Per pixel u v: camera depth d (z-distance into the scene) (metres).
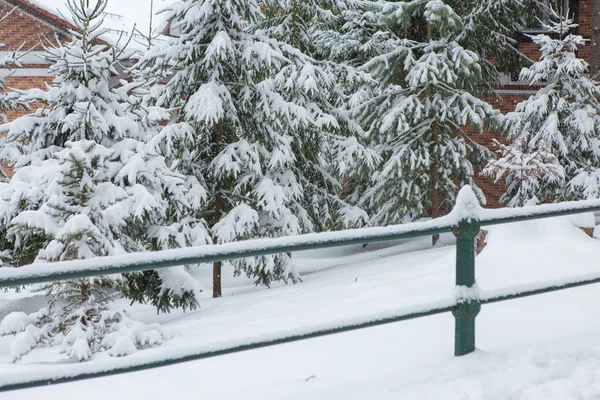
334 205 17.22
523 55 21.86
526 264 7.10
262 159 14.93
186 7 13.88
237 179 14.49
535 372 3.33
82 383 4.21
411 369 3.45
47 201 8.27
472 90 18.64
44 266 2.54
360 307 6.29
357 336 4.65
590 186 15.73
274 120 14.03
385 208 19.06
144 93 11.00
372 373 3.58
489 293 3.62
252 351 4.58
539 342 3.90
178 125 13.16
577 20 22.73
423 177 18.84
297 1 16.55
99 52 10.17
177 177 10.74
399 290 6.88
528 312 4.79
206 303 12.44
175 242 10.37
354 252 21.16
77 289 7.07
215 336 6.27
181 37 13.88
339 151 16.55
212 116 12.57
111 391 3.98
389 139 18.86
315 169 16.92
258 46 13.67
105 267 2.64
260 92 13.98
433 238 19.38
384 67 17.89
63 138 10.49
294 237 2.99
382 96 18.33
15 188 8.87
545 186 17.03
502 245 8.19
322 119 15.41
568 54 16.55
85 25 9.80
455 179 20.31
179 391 3.88
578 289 5.56
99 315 7.01
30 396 4.04
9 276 2.47
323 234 3.07
